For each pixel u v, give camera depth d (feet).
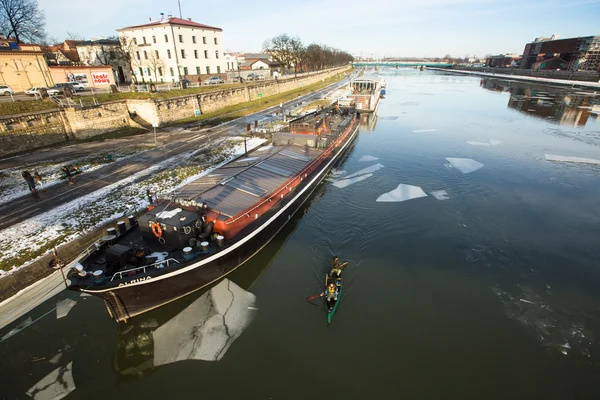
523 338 43.34
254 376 36.88
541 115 198.80
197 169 87.51
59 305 44.83
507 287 52.85
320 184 89.40
